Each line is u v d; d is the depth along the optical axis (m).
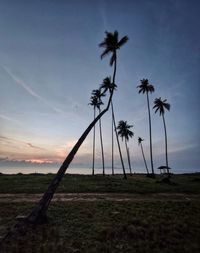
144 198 21.38
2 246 9.20
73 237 10.39
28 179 36.25
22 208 15.89
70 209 15.61
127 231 10.99
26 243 9.60
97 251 8.77
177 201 19.55
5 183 30.47
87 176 46.62
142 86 52.19
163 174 70.06
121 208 15.95
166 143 52.03
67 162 14.02
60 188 26.08
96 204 17.41
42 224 12.13
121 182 34.34
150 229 11.12
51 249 8.87
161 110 52.75
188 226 11.80
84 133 15.11
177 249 8.94
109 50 20.66
